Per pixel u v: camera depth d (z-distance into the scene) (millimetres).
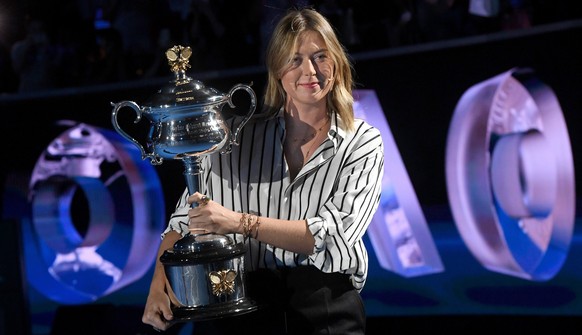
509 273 6980
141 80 7914
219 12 8531
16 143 8109
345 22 7984
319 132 4336
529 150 6938
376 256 7254
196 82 4172
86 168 7980
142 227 7824
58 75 8953
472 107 7004
